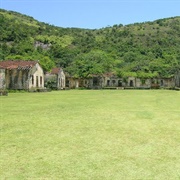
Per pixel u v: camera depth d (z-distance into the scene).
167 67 79.69
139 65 81.00
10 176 6.01
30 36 105.12
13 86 46.00
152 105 19.91
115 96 31.86
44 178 5.91
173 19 128.62
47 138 9.26
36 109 17.20
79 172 6.23
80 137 9.39
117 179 5.85
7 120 12.87
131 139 9.12
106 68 79.69
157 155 7.39
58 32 120.19
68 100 25.02
